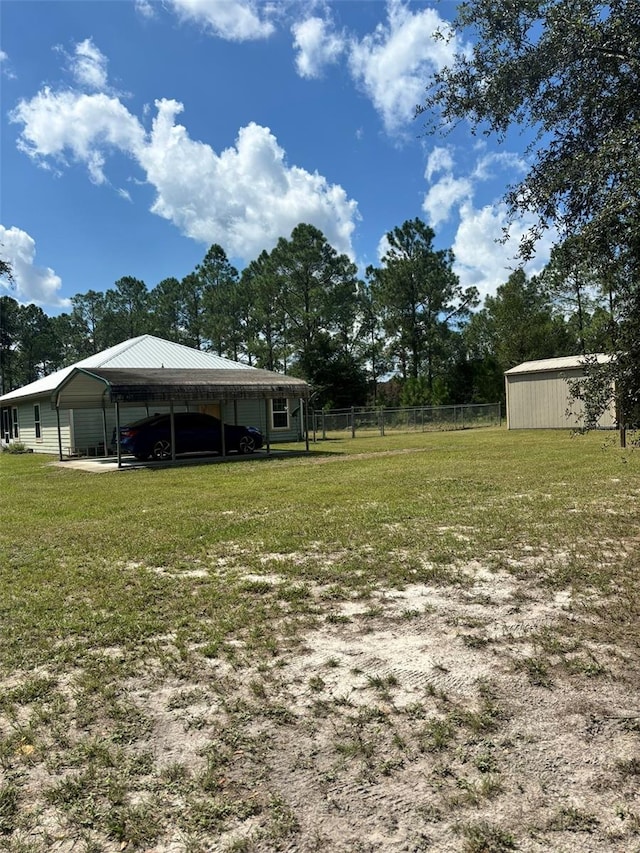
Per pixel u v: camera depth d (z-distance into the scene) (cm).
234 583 488
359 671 324
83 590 486
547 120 374
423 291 4350
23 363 5772
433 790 222
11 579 523
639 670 314
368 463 1435
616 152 302
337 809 214
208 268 5028
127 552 607
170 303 5150
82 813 217
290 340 4428
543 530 624
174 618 414
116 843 202
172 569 541
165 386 1527
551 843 192
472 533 625
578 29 329
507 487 927
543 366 2505
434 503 808
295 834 202
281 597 450
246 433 1866
